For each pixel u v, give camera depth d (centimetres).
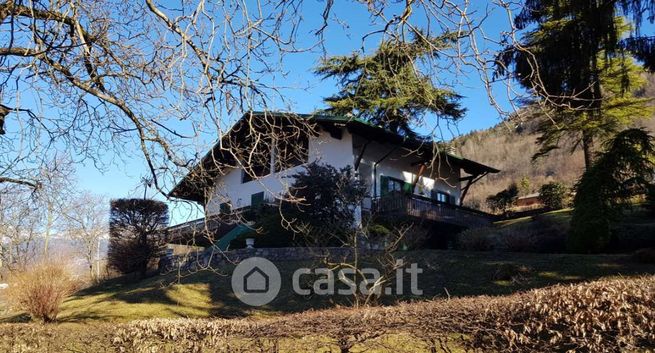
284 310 1495
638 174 1688
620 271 1407
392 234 1838
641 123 3244
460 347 608
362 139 2386
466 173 2897
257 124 592
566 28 1302
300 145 645
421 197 2328
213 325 810
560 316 533
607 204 1706
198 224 779
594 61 1324
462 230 2439
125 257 2511
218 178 661
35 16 505
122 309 1608
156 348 846
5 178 759
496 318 576
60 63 568
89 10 567
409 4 443
